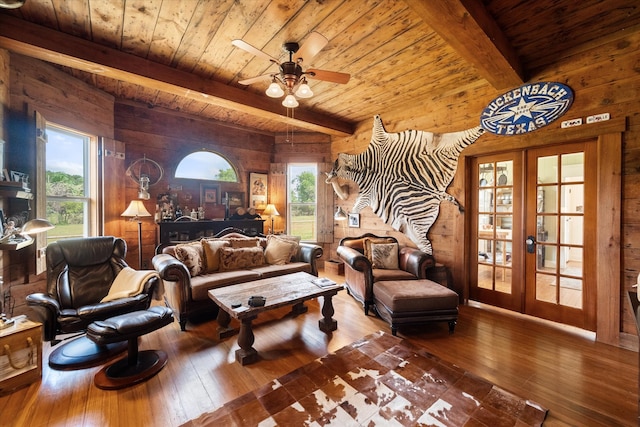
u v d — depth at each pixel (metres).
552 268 2.89
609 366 2.11
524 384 1.90
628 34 2.33
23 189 2.46
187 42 2.49
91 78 3.30
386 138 4.27
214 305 3.00
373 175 4.49
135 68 2.68
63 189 3.22
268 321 2.99
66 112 3.15
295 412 1.63
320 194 5.38
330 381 1.92
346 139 5.06
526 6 2.03
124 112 4.00
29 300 2.07
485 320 2.97
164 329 2.78
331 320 2.77
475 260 3.48
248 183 5.26
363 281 3.21
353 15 2.13
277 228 5.44
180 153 4.50
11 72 2.63
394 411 1.63
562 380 1.94
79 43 2.40
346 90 3.53
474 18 1.91
